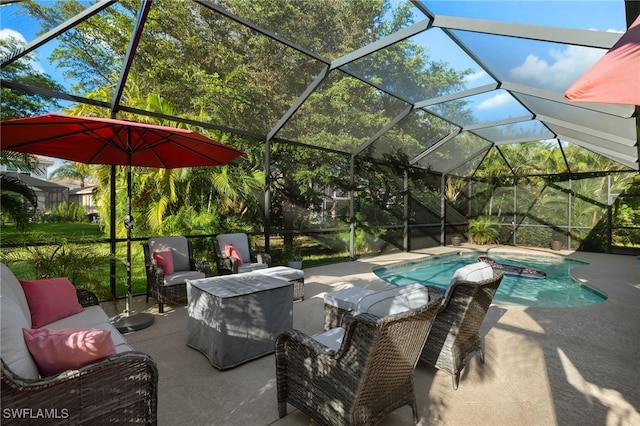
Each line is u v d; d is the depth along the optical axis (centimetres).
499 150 1170
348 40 529
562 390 266
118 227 638
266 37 499
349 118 729
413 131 868
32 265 393
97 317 290
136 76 577
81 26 453
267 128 705
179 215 686
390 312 217
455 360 269
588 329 396
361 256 994
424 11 429
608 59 145
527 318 436
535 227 1241
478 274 274
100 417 163
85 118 307
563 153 1068
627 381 279
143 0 351
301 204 874
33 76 473
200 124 585
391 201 1088
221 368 292
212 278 373
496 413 235
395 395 214
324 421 202
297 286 505
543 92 541
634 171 1055
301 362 218
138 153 453
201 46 531
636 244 1052
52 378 147
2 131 325
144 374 179
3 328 149
